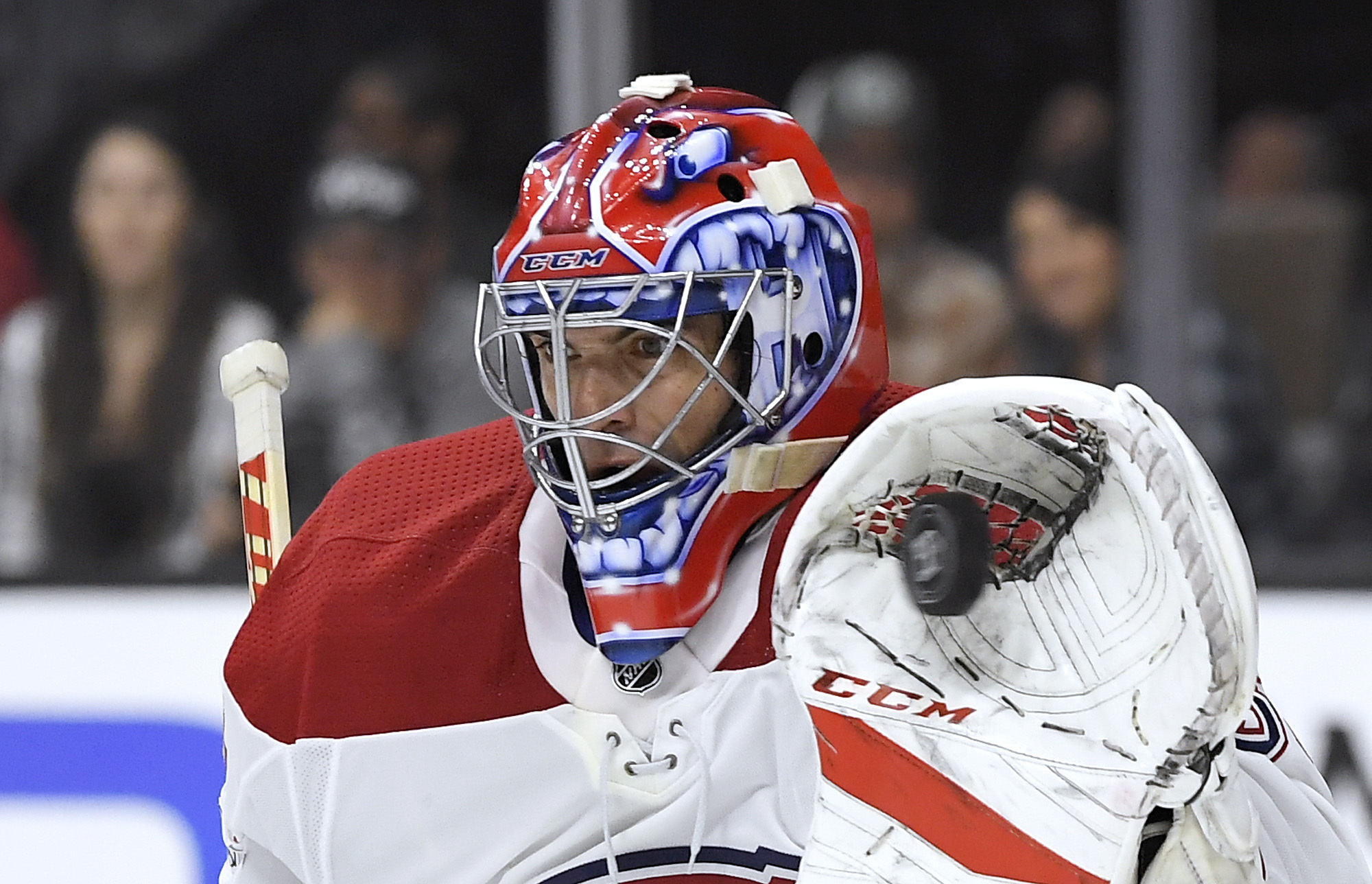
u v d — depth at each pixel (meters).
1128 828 3.78
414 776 5.00
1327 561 9.05
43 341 10.86
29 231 11.02
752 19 10.70
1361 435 10.13
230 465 10.76
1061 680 3.96
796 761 4.61
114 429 10.78
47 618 9.48
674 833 4.72
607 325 4.49
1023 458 3.99
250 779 5.31
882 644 4.18
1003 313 10.61
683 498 4.67
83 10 11.11
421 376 10.96
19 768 9.38
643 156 4.60
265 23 11.11
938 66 10.74
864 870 4.07
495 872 4.93
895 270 10.71
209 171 11.09
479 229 11.14
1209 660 3.52
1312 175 10.45
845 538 4.22
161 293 10.95
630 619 4.69
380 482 5.48
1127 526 3.88
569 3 10.11
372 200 11.00
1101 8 10.57
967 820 3.99
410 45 11.09
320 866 5.14
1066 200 10.49
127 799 9.30
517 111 11.09
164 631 9.38
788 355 4.66
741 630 4.74
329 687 5.13
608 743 4.78
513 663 4.95
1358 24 10.45
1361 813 8.55
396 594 5.14
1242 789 3.78
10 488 10.67
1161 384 10.03
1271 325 10.33
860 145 10.68
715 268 4.52
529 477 5.25
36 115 11.10
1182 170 9.96
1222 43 10.50
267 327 11.03
